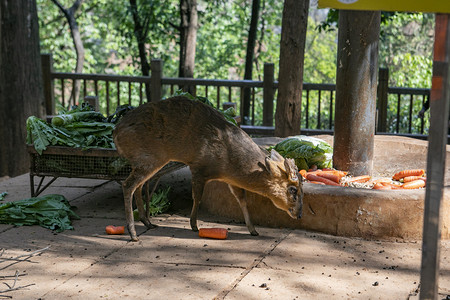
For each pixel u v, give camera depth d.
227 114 7.02
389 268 4.71
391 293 4.25
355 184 6.14
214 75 20.05
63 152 5.96
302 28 8.55
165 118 5.18
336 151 6.49
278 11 20.70
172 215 6.12
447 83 3.15
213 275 4.52
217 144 5.16
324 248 5.13
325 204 5.45
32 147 6.02
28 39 9.79
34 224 5.74
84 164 6.05
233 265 4.72
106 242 5.28
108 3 19.19
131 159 5.28
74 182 7.23
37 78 10.02
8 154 9.90
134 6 14.77
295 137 6.80
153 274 4.54
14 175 9.95
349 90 6.27
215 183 6.10
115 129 5.32
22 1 9.65
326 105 20.56
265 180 5.18
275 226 5.71
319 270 4.64
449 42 3.12
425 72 16.23
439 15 3.17
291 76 8.65
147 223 5.69
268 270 4.62
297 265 4.74
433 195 3.28
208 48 19.83
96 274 4.55
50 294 4.18
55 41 19.78
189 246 5.17
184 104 5.23
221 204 6.06
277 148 6.63
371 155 6.46
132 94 19.80
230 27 19.02
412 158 7.07
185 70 13.43
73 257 4.91
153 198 6.10
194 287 4.30
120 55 20.48
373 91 6.32
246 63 13.70
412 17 14.08
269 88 10.16
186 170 7.76
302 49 8.62
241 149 5.19
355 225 5.39
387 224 5.33
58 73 11.02
